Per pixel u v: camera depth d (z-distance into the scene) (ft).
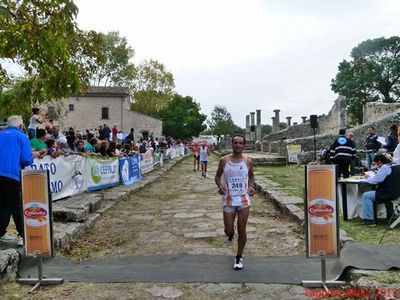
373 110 116.26
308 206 16.62
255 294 16.14
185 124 231.30
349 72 206.39
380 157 26.61
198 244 24.38
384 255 18.28
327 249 16.51
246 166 19.02
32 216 17.42
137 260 21.16
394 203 29.68
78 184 37.58
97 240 25.48
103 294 16.40
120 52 204.03
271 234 26.32
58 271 19.11
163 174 72.08
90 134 74.95
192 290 16.67
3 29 21.08
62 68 22.67
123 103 179.32
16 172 20.76
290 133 142.72
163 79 216.33
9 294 16.46
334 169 16.56
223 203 19.26
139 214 33.88
